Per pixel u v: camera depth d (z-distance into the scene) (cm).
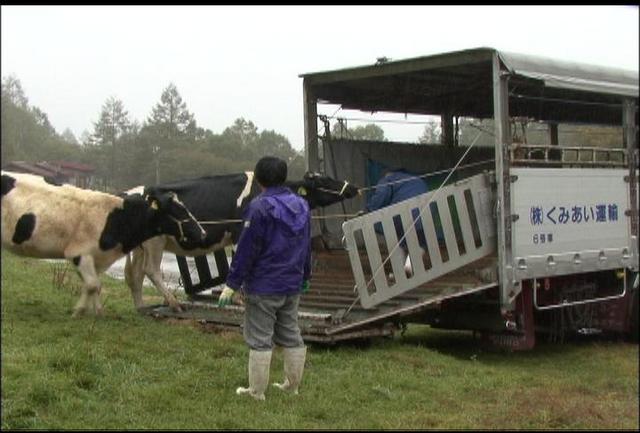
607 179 1117
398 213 918
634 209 1166
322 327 864
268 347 619
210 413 580
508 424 611
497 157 957
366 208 1101
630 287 1177
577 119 1279
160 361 727
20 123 4650
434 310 1070
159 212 973
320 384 696
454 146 1330
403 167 1260
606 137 1245
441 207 942
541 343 1159
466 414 639
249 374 627
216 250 1051
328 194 1033
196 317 986
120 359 720
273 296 609
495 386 780
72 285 1330
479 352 1063
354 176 1190
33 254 970
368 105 1223
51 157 3994
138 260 1055
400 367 814
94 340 798
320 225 1140
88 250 956
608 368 978
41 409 572
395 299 949
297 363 643
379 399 677
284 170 616
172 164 2919
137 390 627
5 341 764
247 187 1043
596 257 1092
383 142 1237
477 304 1038
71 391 610
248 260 598
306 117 1125
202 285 1102
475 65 1031
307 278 638
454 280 998
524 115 1229
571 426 625
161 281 1026
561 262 1034
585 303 1133
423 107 1298
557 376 898
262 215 595
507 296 956
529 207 991
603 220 1109
